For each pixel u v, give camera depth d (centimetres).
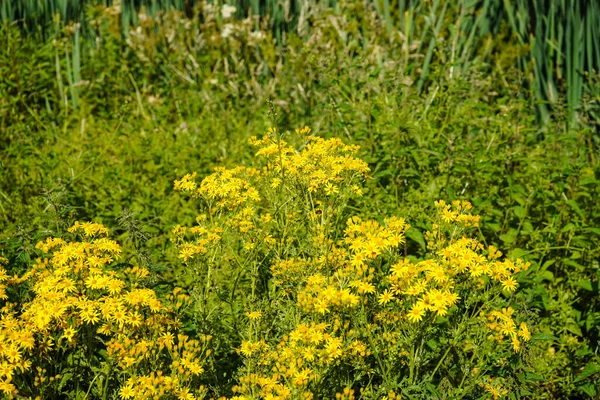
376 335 302
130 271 315
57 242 307
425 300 282
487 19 699
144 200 495
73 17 803
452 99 547
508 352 314
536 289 372
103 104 723
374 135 495
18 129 625
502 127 513
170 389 270
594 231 407
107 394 307
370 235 300
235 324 340
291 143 556
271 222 367
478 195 465
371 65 613
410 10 690
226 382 330
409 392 302
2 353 267
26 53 721
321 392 290
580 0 642
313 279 300
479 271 288
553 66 683
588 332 401
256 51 743
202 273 344
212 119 638
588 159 566
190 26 757
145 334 288
